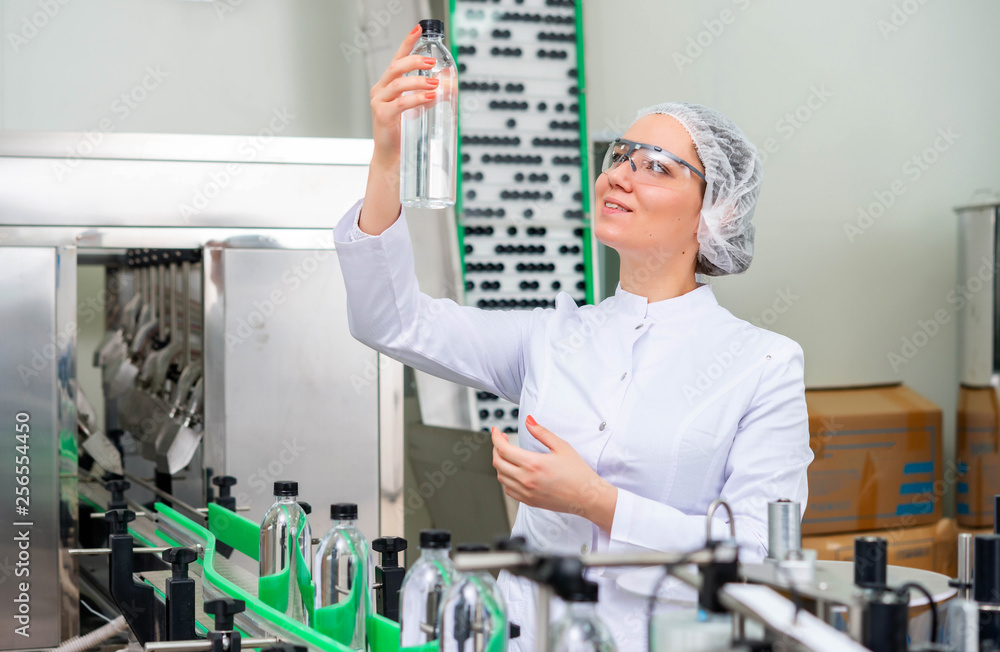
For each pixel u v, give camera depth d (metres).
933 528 3.77
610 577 1.43
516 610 1.54
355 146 2.68
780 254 4.05
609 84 3.85
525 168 3.62
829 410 3.68
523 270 3.57
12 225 2.39
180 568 1.40
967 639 1.00
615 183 1.57
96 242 2.45
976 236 3.81
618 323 1.64
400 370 2.73
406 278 1.58
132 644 2.05
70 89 3.17
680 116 1.59
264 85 3.37
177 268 2.92
